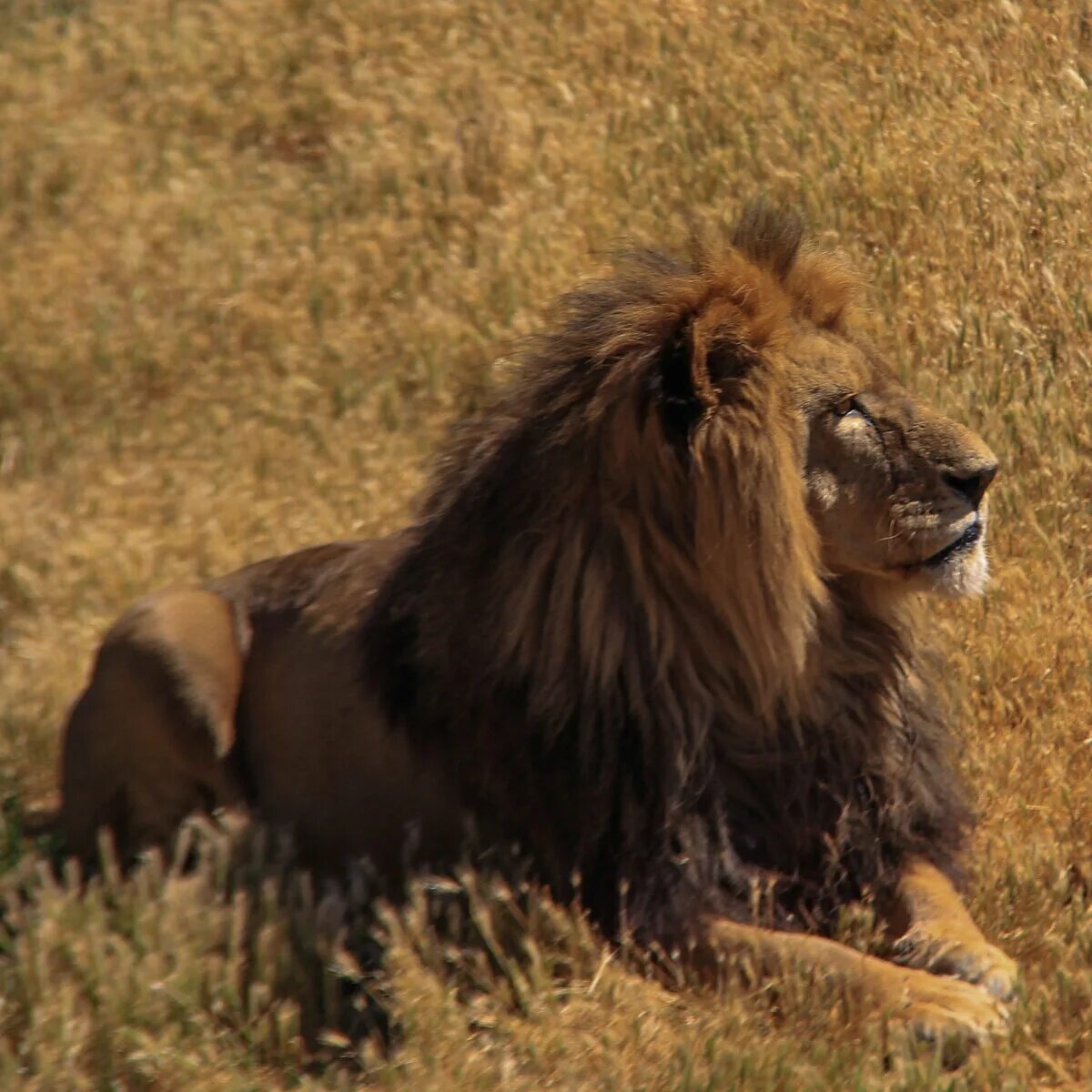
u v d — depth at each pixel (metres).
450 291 15.06
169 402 13.93
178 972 7.94
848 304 8.66
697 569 8.00
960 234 15.20
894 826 8.48
